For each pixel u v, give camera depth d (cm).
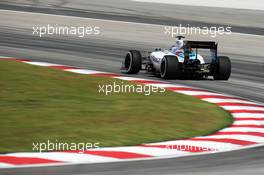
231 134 4134
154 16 10750
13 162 3184
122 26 9856
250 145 3806
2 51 7488
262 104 5419
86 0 12131
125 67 6475
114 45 8506
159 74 6488
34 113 4394
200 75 6328
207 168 3111
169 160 3297
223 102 5319
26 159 3259
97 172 2972
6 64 6406
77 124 4153
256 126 4459
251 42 9119
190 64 6103
